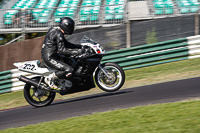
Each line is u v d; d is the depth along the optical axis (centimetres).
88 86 1229
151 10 2341
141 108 1011
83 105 1210
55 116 1089
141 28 2192
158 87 1397
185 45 2103
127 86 1633
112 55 2122
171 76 1720
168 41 2100
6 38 2558
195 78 1504
